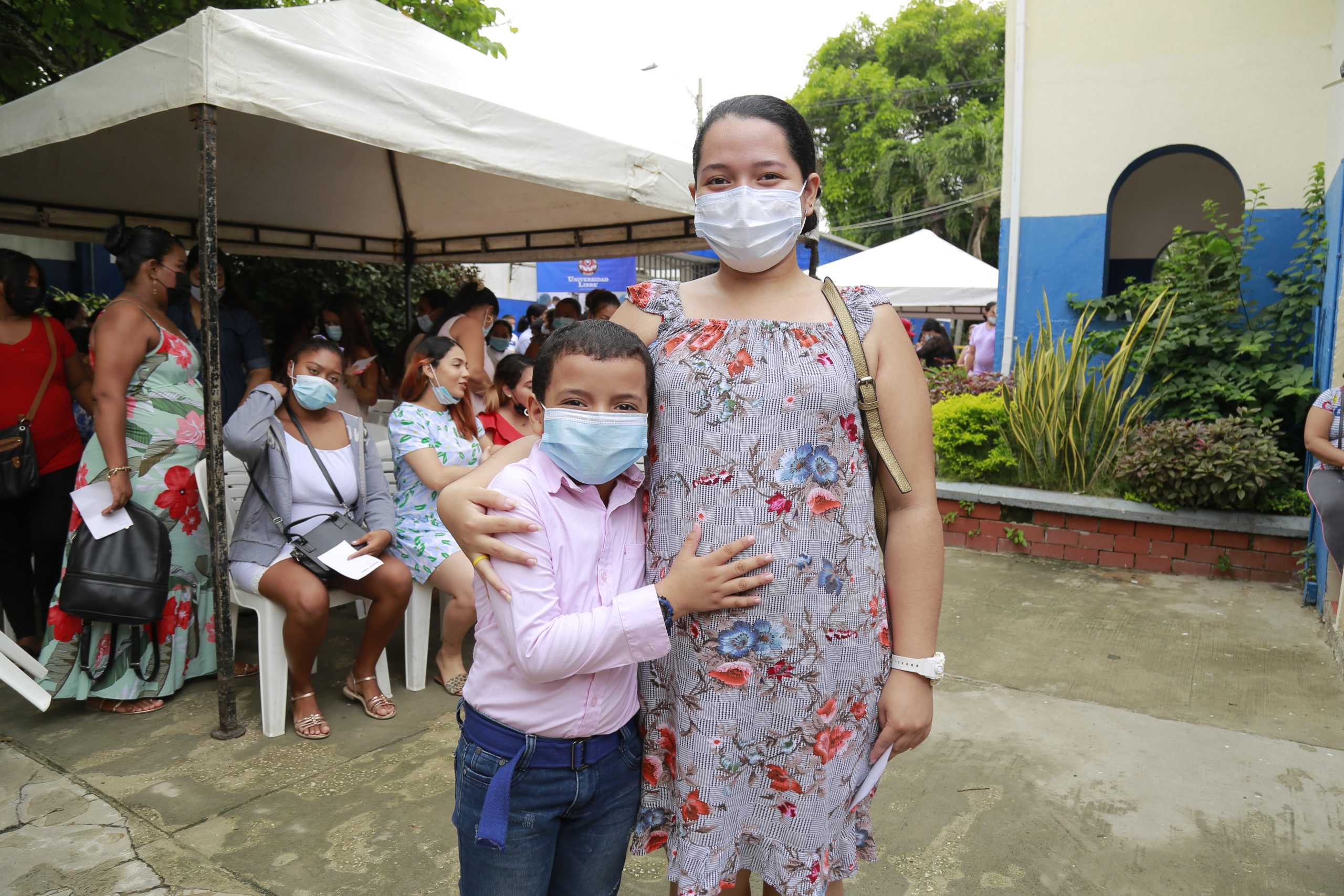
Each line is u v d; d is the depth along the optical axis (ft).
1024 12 22.50
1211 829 8.55
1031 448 19.33
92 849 7.98
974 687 11.98
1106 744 10.32
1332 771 9.68
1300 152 20.24
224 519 10.20
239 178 17.97
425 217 21.59
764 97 4.85
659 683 4.95
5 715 10.92
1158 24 21.24
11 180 16.15
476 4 24.44
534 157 12.39
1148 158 21.93
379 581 10.85
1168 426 17.30
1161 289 20.33
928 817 8.77
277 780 9.39
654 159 14.10
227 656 10.32
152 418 10.98
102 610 10.31
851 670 4.78
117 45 20.35
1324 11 19.70
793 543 4.60
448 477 11.30
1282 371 18.47
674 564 4.58
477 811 4.70
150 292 11.09
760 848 4.90
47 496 12.28
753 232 4.68
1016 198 23.04
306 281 28.91
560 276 51.70
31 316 12.14
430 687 12.10
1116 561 17.76
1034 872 7.85
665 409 4.77
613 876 5.12
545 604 4.41
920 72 92.84
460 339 15.92
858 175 89.92
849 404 4.68
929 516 4.89
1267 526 16.29
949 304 35.65
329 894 7.43
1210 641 13.62
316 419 11.39
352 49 11.68
